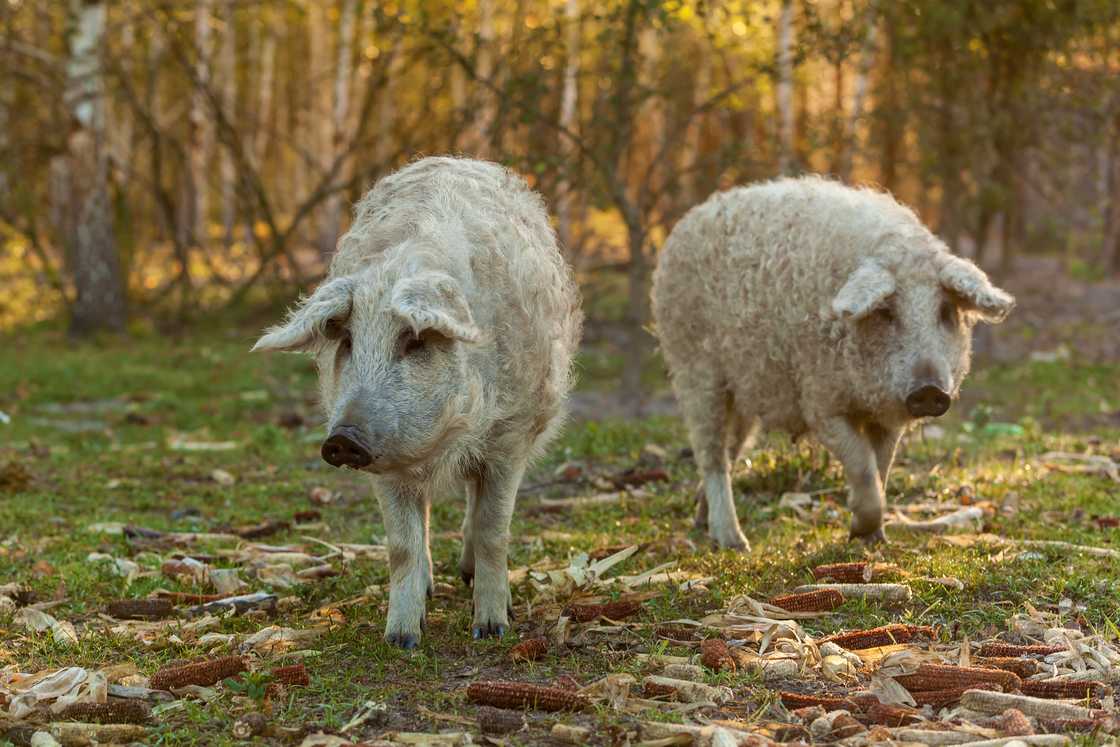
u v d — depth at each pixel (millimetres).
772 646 4992
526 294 5211
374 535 7508
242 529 7613
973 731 4020
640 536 7172
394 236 5113
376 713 4340
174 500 8680
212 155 31344
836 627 5270
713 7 14852
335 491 8961
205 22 24141
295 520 7969
